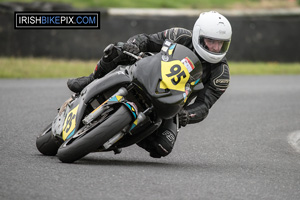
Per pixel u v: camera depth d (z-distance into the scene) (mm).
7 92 35812
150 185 14055
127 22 57469
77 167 15766
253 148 22781
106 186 13594
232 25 63938
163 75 15898
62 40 54438
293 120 31141
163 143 17547
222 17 17750
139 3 75188
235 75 55750
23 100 32750
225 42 17750
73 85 17938
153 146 17703
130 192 13164
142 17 58406
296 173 17625
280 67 63375
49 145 18156
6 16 52500
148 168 16641
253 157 20688
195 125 28203
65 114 17219
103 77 16672
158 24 58906
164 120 17922
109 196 12672
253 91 42906
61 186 13281
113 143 15828
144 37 18156
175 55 16469
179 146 22438
